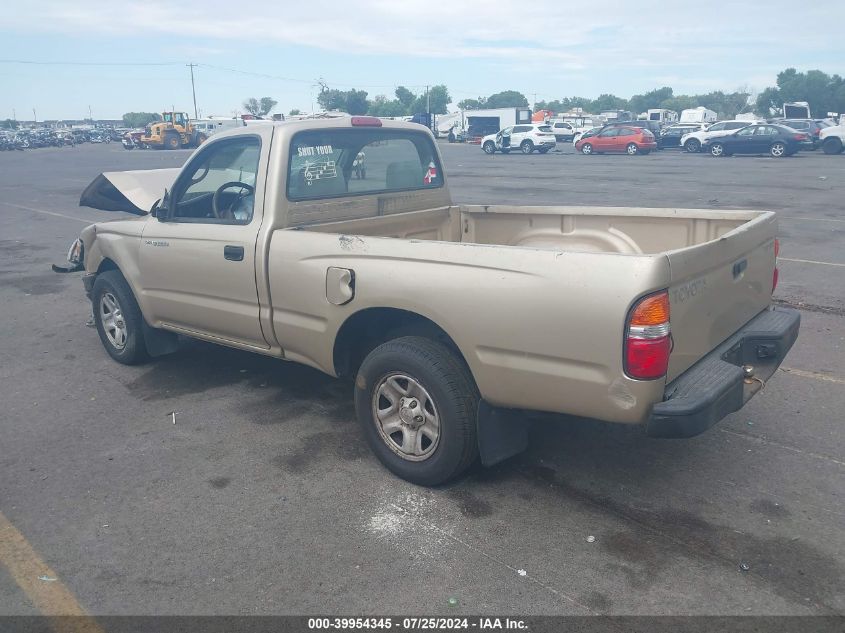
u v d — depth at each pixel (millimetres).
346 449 4578
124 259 5641
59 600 3205
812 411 5023
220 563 3434
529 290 3445
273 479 4211
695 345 3596
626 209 5156
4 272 10336
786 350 4219
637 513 3805
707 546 3506
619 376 3256
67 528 3748
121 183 6156
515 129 41250
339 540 3598
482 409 3809
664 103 152875
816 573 3291
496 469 4297
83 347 6742
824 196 16891
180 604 3160
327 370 4480
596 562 3396
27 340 7004
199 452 4562
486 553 3477
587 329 3299
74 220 15812
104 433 4859
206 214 5164
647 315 3178
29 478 4266
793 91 119375
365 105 101375
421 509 3869
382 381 4141
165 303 5395
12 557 3516
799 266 9594
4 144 64312
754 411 5047
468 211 5953
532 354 3492
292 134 4633
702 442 4594
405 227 5492
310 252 4312
